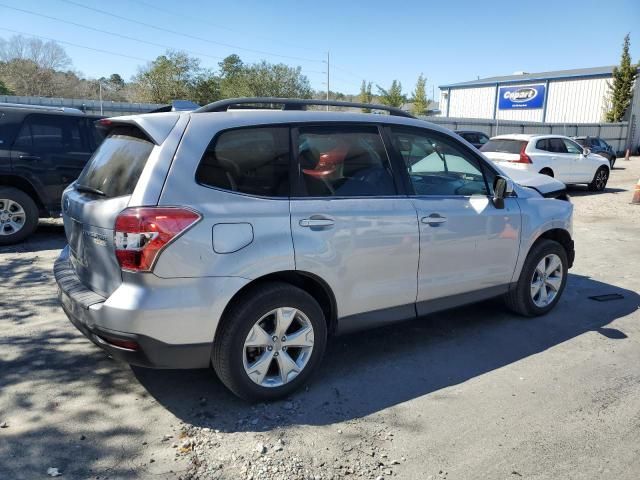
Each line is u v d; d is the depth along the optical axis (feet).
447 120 105.29
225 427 10.65
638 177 73.41
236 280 10.59
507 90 167.43
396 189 13.21
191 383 12.37
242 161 11.08
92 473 9.18
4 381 12.23
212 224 10.35
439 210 13.73
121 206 10.12
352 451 9.99
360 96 223.51
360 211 12.26
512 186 15.76
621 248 28.02
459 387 12.55
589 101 148.77
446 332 15.88
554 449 10.21
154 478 9.11
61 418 10.80
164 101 150.10
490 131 111.04
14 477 9.00
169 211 9.96
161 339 10.11
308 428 10.69
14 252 23.54
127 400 11.57
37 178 24.59
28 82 178.09
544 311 17.34
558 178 49.70
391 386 12.52
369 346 14.75
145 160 10.44
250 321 10.85
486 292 15.44
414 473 9.42
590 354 14.55
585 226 34.30
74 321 11.08
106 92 203.21
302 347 11.81
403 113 14.12
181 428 10.58
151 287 9.95
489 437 10.56
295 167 11.70
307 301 11.57
